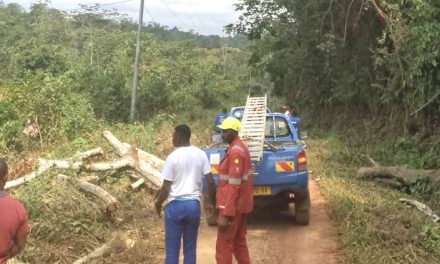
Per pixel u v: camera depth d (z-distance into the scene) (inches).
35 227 272.7
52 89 656.4
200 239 311.1
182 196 209.9
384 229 295.3
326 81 959.6
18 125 599.5
